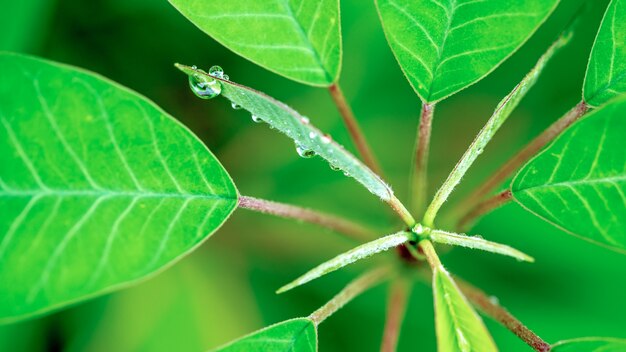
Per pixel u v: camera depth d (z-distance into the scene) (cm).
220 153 46
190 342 43
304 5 35
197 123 46
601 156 34
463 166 34
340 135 45
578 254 42
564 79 44
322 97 45
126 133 34
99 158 34
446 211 39
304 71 36
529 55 44
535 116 44
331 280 44
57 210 33
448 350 32
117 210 34
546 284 43
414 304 44
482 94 45
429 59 35
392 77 46
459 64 35
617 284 42
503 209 43
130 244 33
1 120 33
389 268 38
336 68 36
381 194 34
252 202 35
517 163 37
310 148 34
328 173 45
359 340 43
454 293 32
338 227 38
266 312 44
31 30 43
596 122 34
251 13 35
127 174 34
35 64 33
